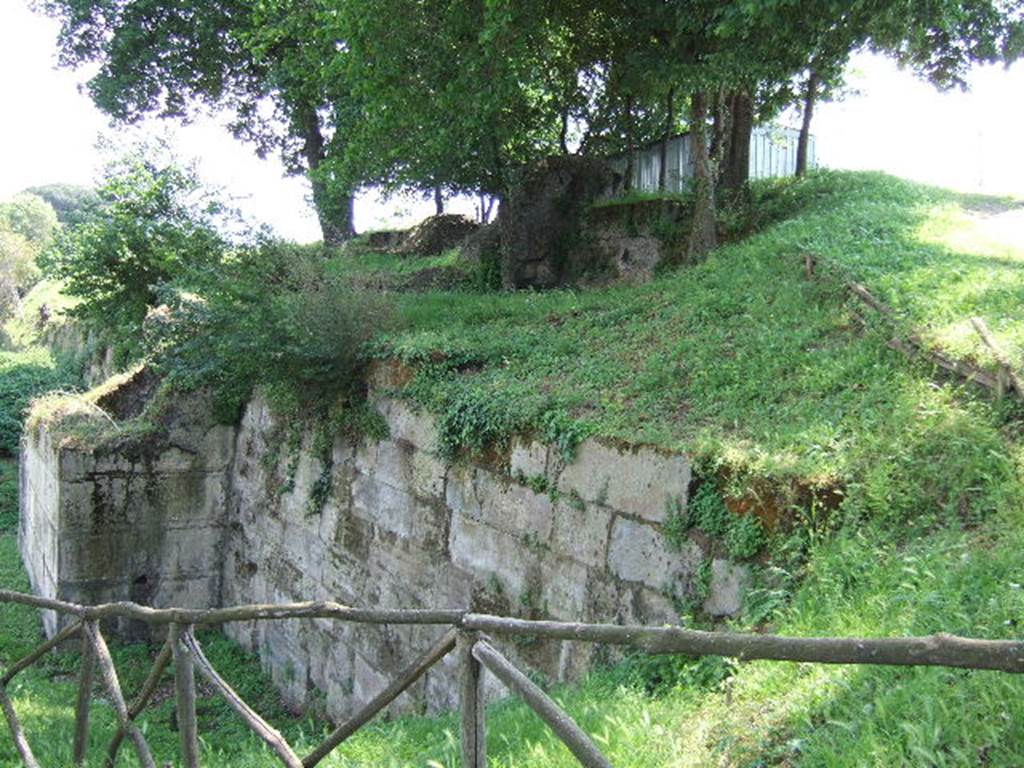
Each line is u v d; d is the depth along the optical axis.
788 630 4.35
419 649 8.49
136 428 12.50
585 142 17.00
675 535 5.68
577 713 4.52
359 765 5.12
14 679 9.38
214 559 13.00
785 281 9.31
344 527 10.09
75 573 11.99
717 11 9.42
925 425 5.46
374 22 10.91
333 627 10.08
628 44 12.38
